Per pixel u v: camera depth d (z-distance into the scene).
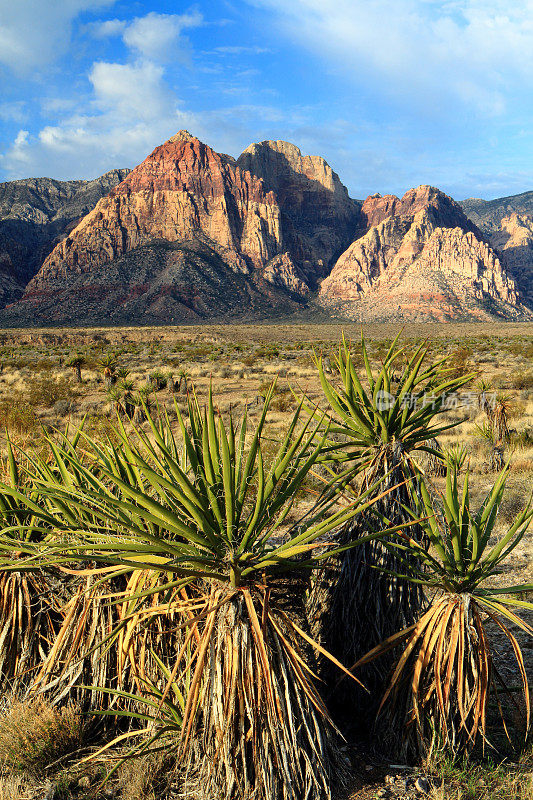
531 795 3.02
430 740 3.40
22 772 3.43
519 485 10.40
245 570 3.00
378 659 3.70
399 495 3.80
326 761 3.07
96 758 3.50
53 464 4.97
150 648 3.66
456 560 3.40
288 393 25.25
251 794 2.93
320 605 4.11
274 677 2.94
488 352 51.19
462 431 16.27
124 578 3.89
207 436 3.21
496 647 5.14
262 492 2.90
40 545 3.26
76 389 30.58
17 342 92.88
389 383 3.85
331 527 2.98
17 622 4.01
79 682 3.83
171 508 3.20
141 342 94.25
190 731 3.00
